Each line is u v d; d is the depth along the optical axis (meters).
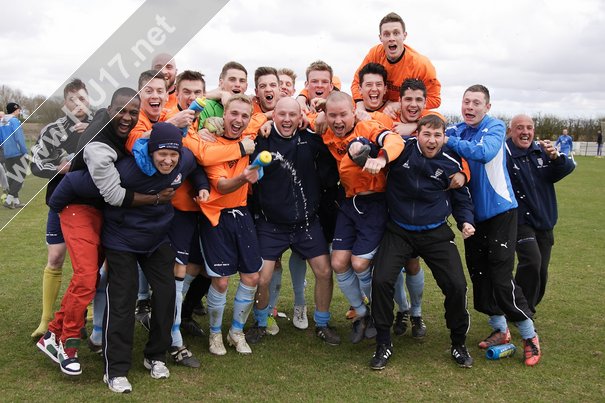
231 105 4.25
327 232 5.19
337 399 3.77
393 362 4.48
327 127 4.63
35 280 6.66
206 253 4.42
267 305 4.89
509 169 4.96
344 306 6.06
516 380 4.15
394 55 5.45
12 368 4.15
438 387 4.01
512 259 4.45
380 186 4.57
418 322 5.08
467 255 4.78
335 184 4.95
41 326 4.73
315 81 5.50
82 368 4.21
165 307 4.02
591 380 4.16
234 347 4.74
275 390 3.91
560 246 9.35
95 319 4.38
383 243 4.48
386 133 4.38
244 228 4.44
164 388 3.89
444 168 4.27
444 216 4.37
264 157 3.91
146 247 3.94
